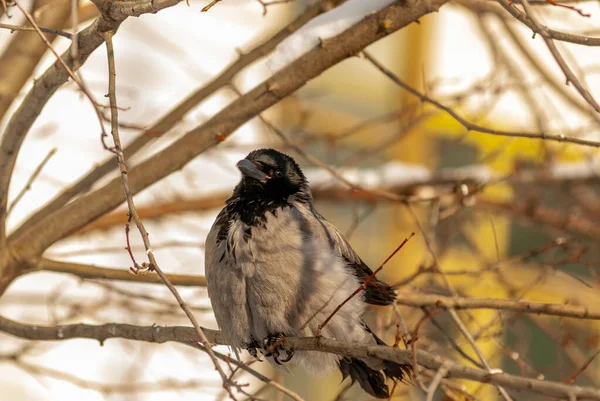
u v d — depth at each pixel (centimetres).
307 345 851
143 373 1534
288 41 991
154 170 1030
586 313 936
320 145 1719
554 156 1616
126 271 1079
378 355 745
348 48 969
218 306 928
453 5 1553
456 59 1986
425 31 1959
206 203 1514
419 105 1449
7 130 930
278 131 1194
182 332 923
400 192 1545
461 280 1527
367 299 980
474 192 1294
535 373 1061
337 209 1816
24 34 1157
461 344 1427
